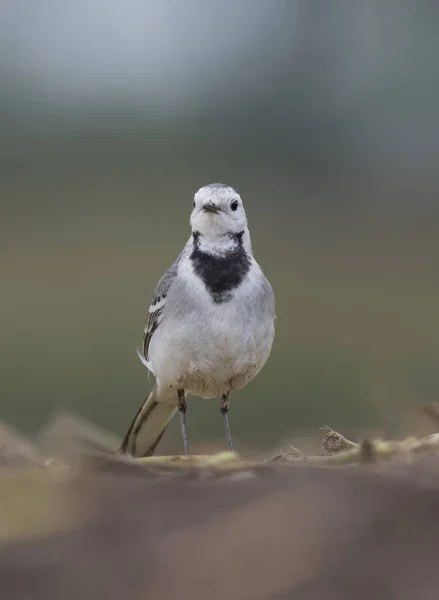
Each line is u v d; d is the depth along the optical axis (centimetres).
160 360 883
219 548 404
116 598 373
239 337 843
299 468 530
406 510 420
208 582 380
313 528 411
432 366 1688
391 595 361
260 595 368
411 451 620
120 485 494
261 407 1722
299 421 1688
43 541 422
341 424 1605
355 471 489
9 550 413
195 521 432
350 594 363
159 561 398
